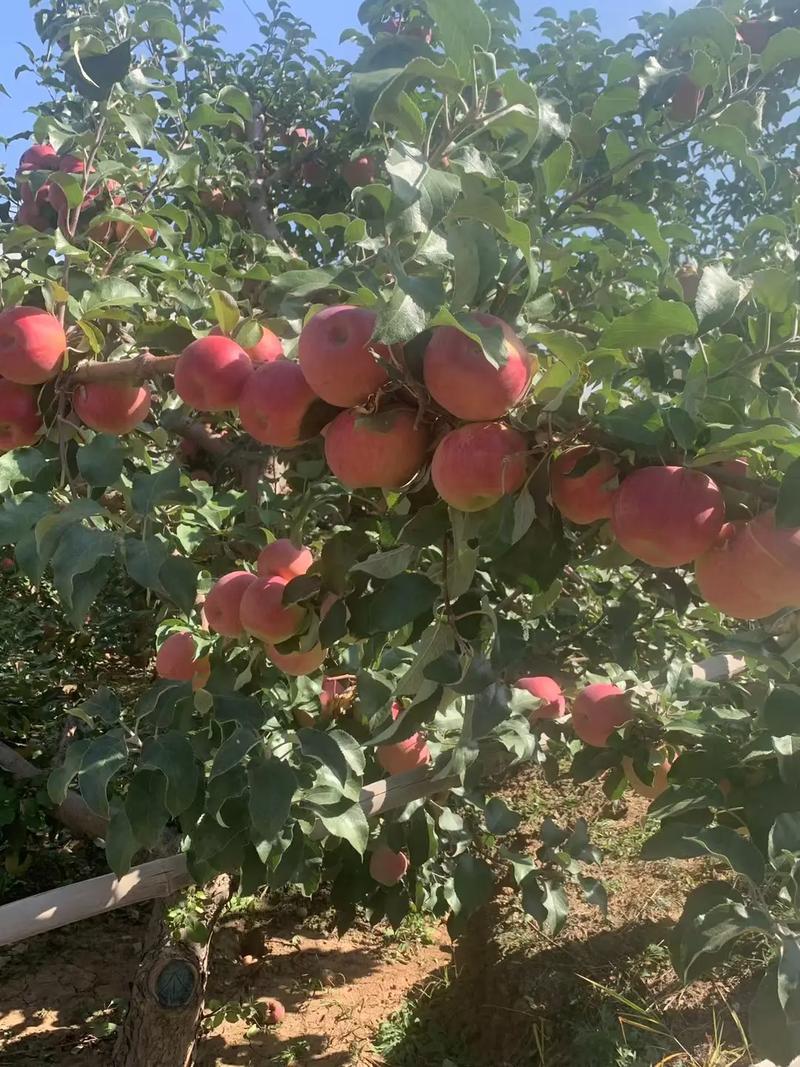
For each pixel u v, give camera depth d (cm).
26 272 216
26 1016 388
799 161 329
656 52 222
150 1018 317
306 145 421
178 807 168
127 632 578
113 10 294
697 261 341
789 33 174
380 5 216
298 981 427
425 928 473
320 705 230
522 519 105
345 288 115
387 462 112
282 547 176
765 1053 112
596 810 551
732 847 130
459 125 110
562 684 250
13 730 439
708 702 207
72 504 140
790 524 88
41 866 462
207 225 304
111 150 262
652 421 102
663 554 101
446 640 131
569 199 188
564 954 398
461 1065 352
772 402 117
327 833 217
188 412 213
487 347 91
